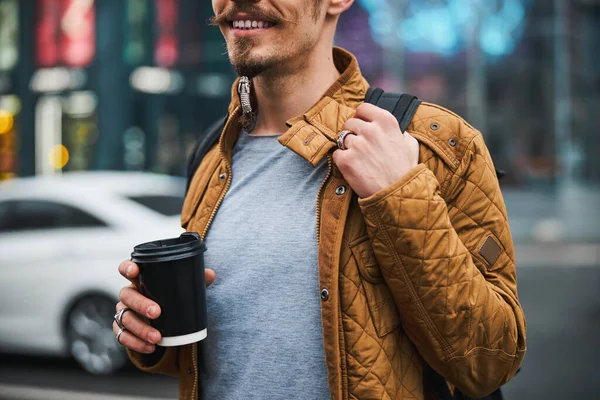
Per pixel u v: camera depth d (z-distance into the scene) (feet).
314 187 5.00
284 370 4.86
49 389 18.13
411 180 4.54
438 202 4.56
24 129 67.31
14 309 20.13
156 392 17.67
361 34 84.28
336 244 4.67
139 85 71.82
